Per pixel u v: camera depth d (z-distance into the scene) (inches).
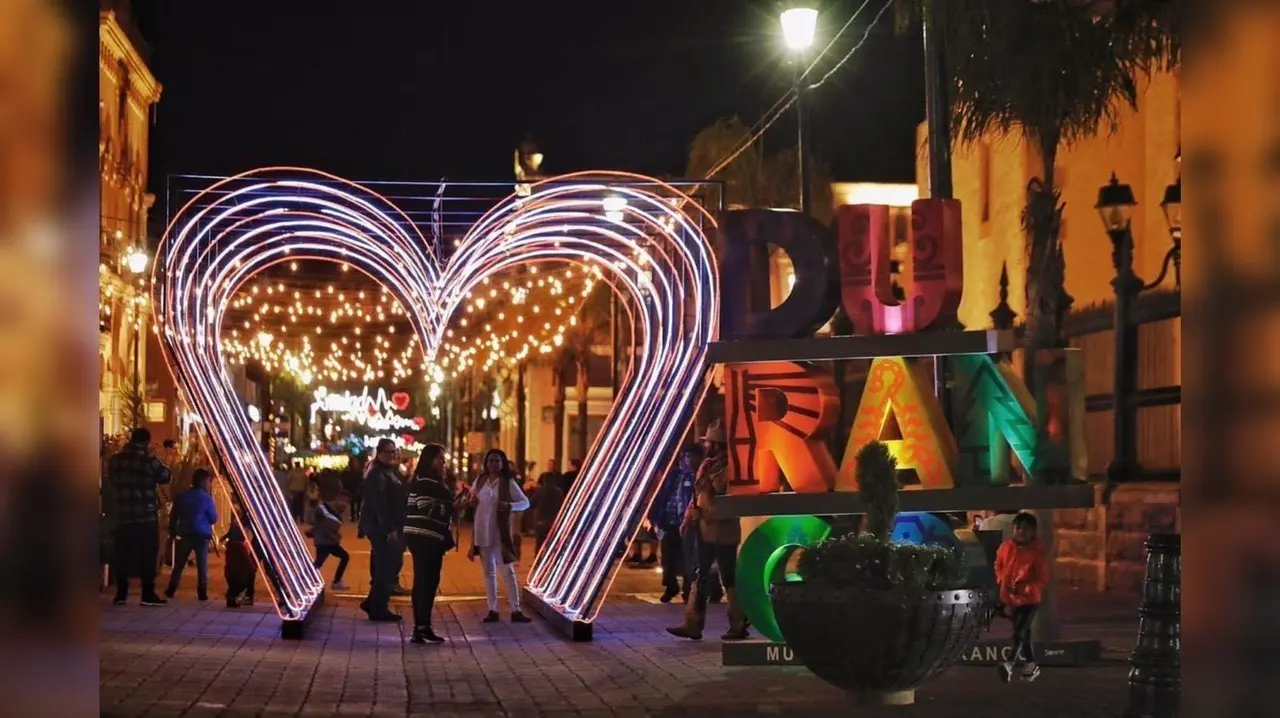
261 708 421.1
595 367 2214.6
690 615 636.1
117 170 1690.5
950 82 540.7
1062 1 495.2
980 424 544.4
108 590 874.1
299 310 1489.9
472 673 519.2
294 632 620.4
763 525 543.8
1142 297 862.5
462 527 2122.3
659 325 795.4
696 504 623.8
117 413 1577.3
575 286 1648.6
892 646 400.5
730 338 536.7
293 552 776.9
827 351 531.2
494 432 2442.2
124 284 1649.9
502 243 746.2
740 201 1334.9
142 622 671.1
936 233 534.9
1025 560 496.1
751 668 528.1
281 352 1893.5
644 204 763.4
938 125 685.3
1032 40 497.4
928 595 398.0
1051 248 885.8
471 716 419.8
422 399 3144.7
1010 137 1027.9
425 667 537.0
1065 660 523.2
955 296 534.3
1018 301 1047.0
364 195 717.9
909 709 416.2
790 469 532.4
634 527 637.9
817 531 542.0
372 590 730.2
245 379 2108.8
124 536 765.3
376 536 727.7
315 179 690.8
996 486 533.0
